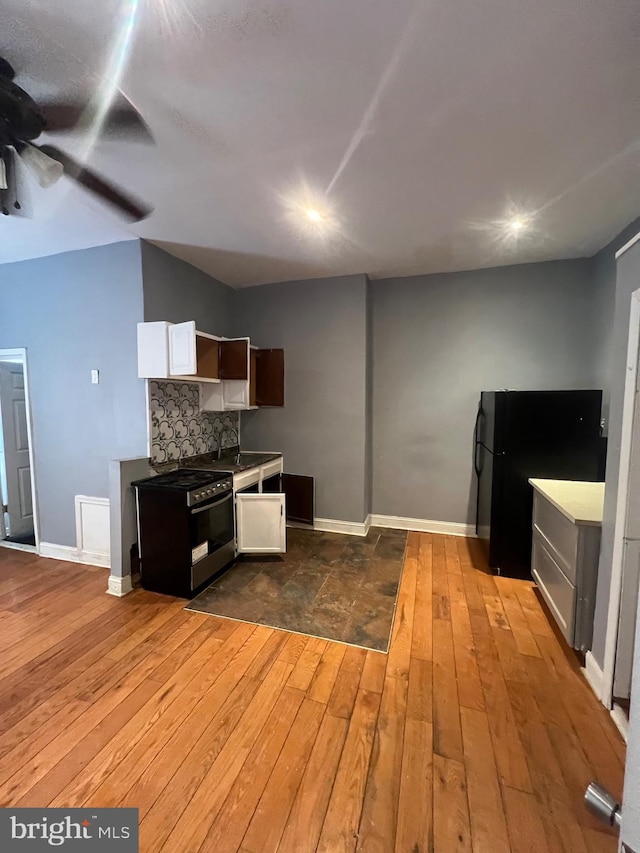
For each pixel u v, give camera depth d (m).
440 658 2.09
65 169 1.99
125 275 2.98
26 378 3.41
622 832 0.56
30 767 1.47
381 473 4.20
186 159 1.93
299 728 1.65
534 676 1.97
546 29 1.24
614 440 1.81
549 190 2.26
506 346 3.71
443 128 1.72
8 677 1.95
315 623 2.41
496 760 1.51
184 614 2.51
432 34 1.26
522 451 2.99
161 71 1.39
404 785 1.41
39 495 3.48
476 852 1.21
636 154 1.92
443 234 2.89
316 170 2.04
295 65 1.37
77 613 2.53
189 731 1.63
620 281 1.80
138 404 3.04
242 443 4.31
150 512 2.76
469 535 3.93
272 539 3.28
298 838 1.24
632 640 1.70
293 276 3.85
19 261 3.34
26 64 1.35
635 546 1.68
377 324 4.09
